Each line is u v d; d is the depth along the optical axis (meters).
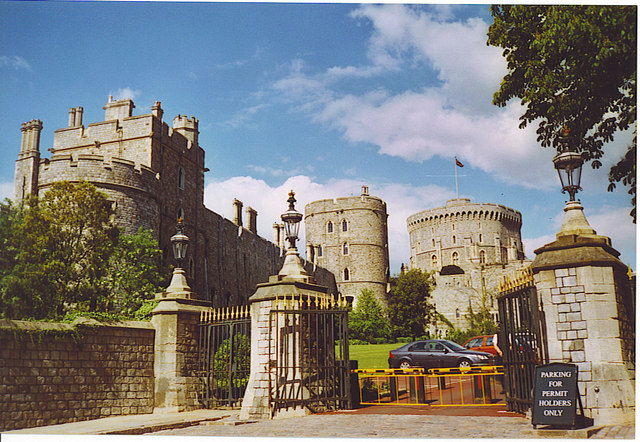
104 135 36.88
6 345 11.52
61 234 23.58
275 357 12.12
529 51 15.30
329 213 74.62
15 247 21.45
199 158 42.91
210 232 43.81
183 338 14.40
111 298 24.20
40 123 31.70
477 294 65.06
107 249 25.06
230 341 13.54
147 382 14.10
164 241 36.25
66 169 30.33
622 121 14.71
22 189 30.34
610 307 9.29
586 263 9.43
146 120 36.25
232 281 47.56
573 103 14.16
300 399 11.88
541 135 16.19
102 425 11.32
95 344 13.20
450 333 55.97
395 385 14.15
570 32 12.99
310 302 12.75
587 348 9.21
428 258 93.06
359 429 9.78
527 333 10.38
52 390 12.17
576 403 8.72
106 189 30.44
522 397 10.62
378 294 71.88
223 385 14.66
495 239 89.12
